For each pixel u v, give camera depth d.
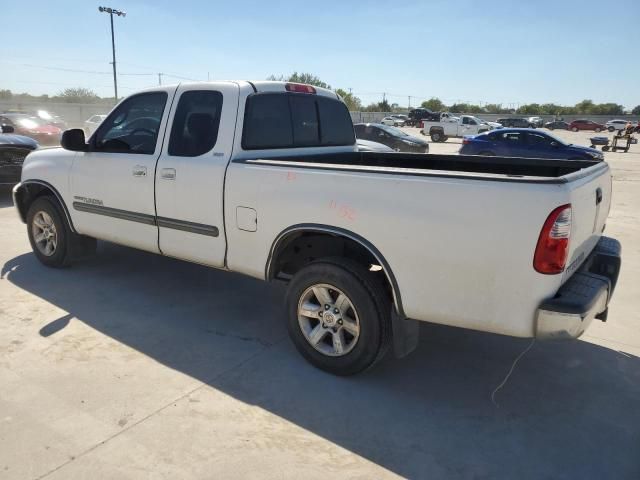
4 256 5.93
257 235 3.69
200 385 3.38
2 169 8.57
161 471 2.58
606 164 3.80
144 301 4.76
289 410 3.14
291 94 4.41
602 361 3.90
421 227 2.96
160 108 4.35
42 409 3.05
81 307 4.57
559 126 58.50
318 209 3.34
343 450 2.79
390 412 3.16
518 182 2.71
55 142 16.86
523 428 3.04
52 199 5.29
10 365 3.54
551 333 2.76
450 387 3.48
